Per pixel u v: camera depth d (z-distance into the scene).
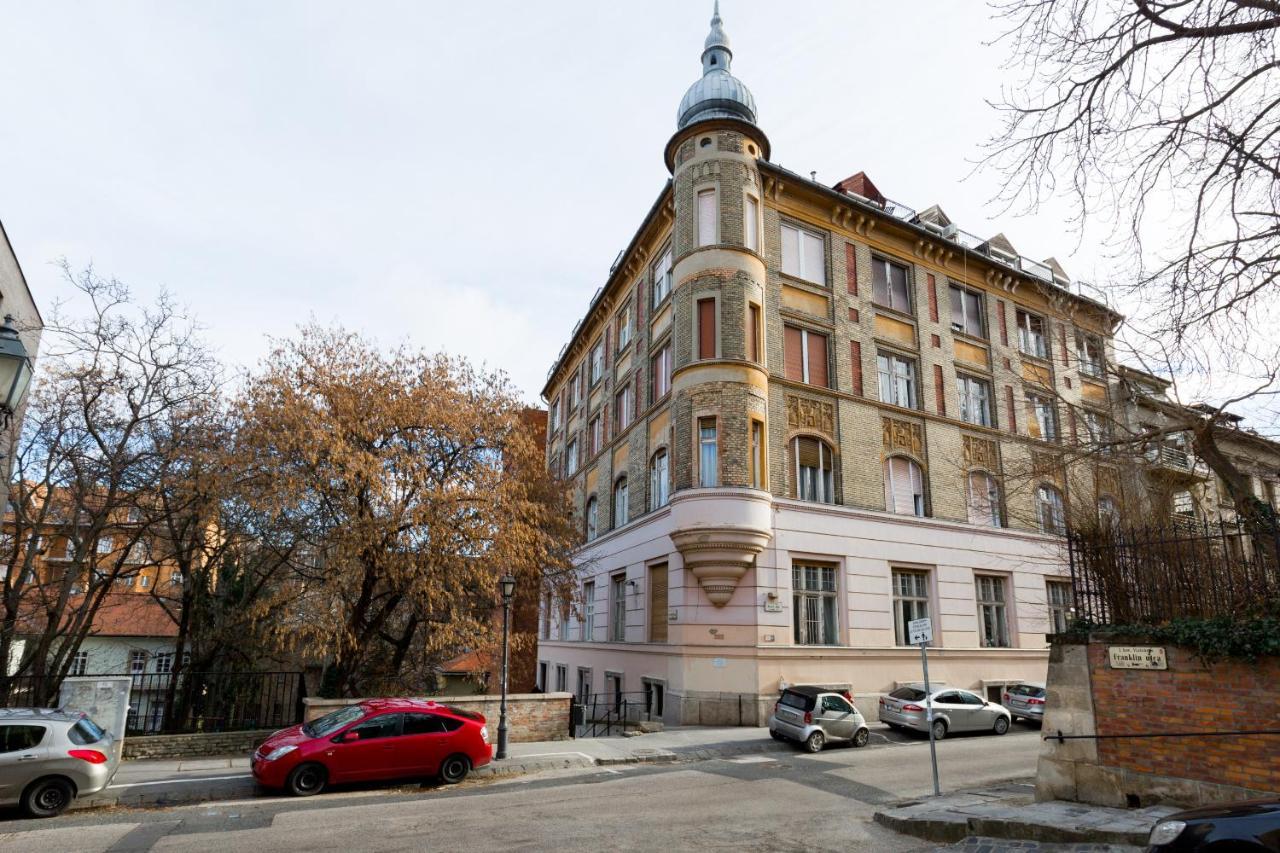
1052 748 10.10
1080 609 10.35
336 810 11.09
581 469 36.69
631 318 30.83
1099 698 9.67
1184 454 14.30
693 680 21.16
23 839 9.35
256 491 16.56
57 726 11.27
